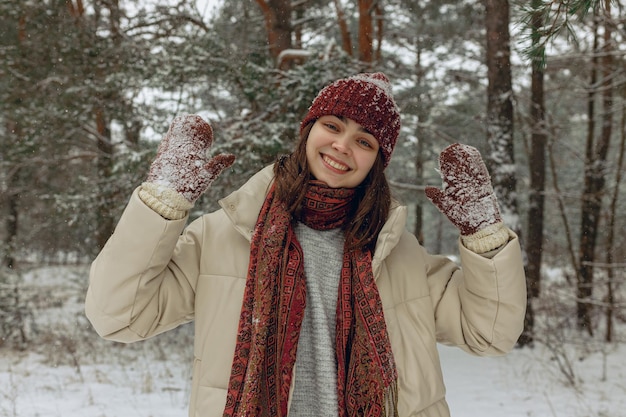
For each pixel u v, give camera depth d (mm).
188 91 7172
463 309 1623
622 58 9078
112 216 8133
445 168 1518
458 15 12188
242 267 1525
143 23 8625
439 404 1571
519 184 14062
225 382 1441
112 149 9320
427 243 29391
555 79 11445
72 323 9695
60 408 5301
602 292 10953
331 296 1574
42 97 8500
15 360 7574
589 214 10281
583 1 2002
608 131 10555
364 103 1550
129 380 6395
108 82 7512
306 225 1614
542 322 9695
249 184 1638
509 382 6621
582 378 6738
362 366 1456
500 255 1474
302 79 6520
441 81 12406
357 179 1585
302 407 1490
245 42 8992
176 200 1339
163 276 1458
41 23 8445
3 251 9688
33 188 10203
